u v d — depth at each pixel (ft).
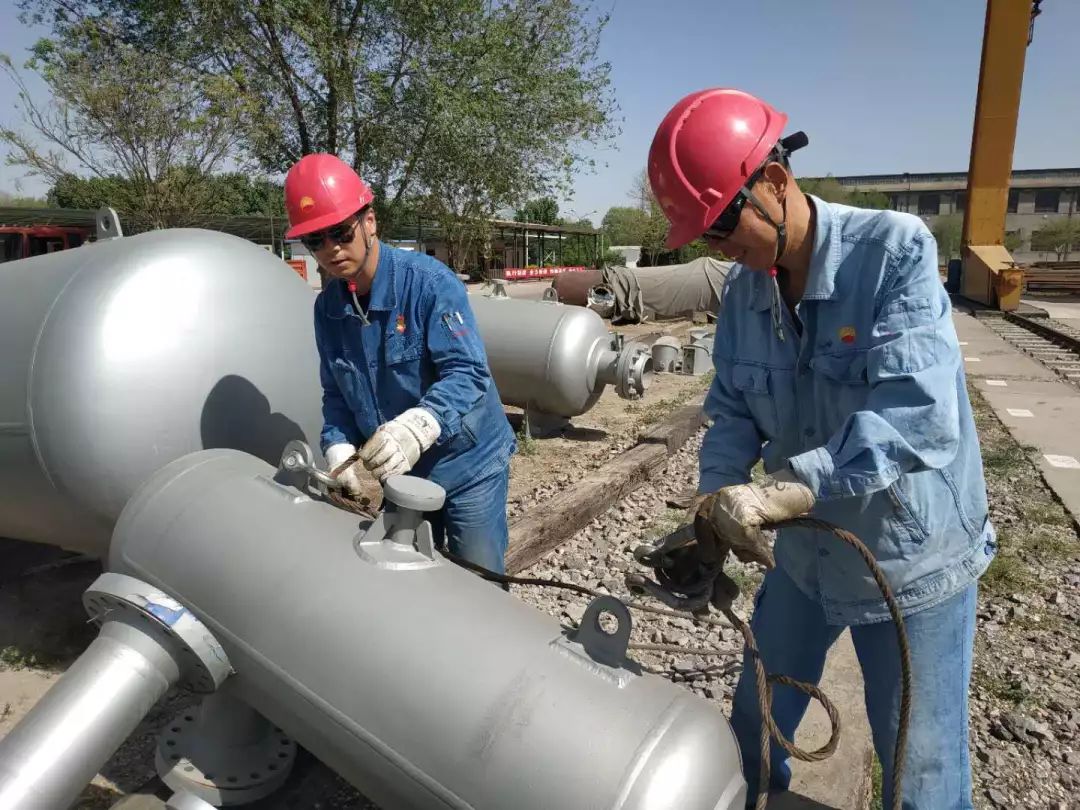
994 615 12.70
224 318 9.33
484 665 5.34
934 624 5.99
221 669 6.56
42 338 8.77
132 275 8.96
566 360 21.70
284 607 6.11
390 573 6.09
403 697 5.42
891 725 6.26
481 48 43.73
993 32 69.67
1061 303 80.74
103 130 42.04
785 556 6.73
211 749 7.87
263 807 8.00
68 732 6.21
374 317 8.14
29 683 9.98
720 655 11.25
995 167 72.74
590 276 56.24
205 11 40.45
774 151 5.39
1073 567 14.53
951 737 6.10
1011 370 37.04
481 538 8.96
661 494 18.95
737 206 5.30
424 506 6.08
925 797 6.12
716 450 6.68
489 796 5.01
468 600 5.87
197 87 41.81
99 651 6.68
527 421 23.21
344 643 5.76
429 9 42.34
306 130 45.60
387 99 42.91
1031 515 17.11
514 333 22.15
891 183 253.03
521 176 48.65
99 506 8.96
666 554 5.51
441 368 8.04
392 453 6.98
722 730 5.15
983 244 74.90
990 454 21.61
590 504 16.67
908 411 5.05
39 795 5.99
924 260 5.32
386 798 5.65
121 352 8.66
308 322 10.25
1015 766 9.23
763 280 6.18
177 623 6.49
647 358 21.91
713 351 6.88
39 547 13.70
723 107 5.37
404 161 47.01
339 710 5.68
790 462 5.07
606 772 4.77
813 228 5.63
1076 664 11.25
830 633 7.07
